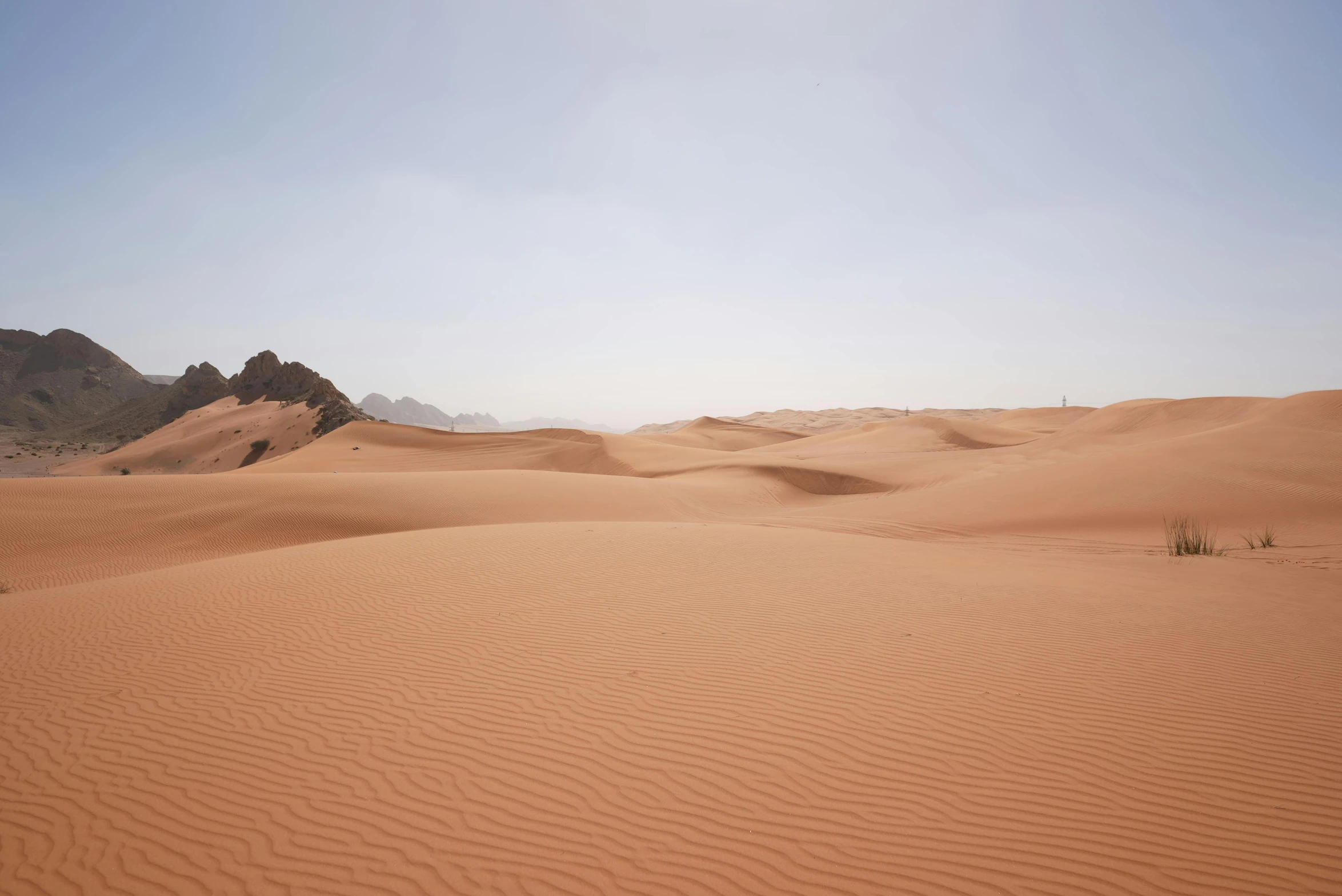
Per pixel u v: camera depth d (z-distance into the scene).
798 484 41.00
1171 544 15.84
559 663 7.14
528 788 4.82
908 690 6.36
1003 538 19.00
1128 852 4.09
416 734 5.64
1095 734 5.48
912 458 49.28
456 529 17.00
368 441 70.81
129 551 20.50
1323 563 13.35
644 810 4.56
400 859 4.13
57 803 4.80
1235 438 24.91
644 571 11.36
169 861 4.16
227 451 141.12
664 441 101.69
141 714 6.16
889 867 3.99
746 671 6.86
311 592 10.26
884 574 11.29
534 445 66.69
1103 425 49.22
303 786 4.91
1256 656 7.24
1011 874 3.92
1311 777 4.86
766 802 4.62
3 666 7.55
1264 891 3.78
